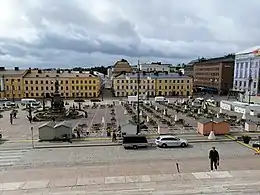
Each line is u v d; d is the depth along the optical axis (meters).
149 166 26.28
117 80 123.94
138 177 22.92
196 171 24.44
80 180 22.39
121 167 26.11
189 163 27.16
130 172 24.42
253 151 32.81
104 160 29.16
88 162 28.41
